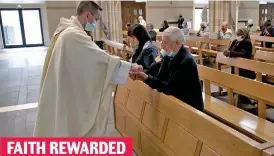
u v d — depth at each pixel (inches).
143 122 88.7
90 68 68.3
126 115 104.6
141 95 92.3
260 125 82.8
